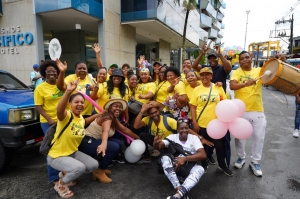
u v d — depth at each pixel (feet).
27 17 34.32
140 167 11.60
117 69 11.84
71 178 8.31
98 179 10.11
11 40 36.24
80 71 11.82
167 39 66.74
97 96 11.71
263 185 9.67
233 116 9.00
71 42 47.19
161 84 13.10
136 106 12.52
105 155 9.72
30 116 10.34
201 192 9.11
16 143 9.64
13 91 13.11
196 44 81.00
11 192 9.00
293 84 9.36
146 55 73.82
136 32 51.96
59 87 9.29
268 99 37.14
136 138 11.62
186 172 8.73
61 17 35.55
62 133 8.33
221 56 12.11
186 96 11.57
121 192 9.12
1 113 9.82
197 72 14.33
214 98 10.03
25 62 35.94
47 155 8.77
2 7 36.01
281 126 19.36
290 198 8.66
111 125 10.42
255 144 10.69
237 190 9.27
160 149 9.66
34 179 10.09
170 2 49.37
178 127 9.53
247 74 10.70
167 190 9.31
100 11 36.91
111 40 40.34
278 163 11.88
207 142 9.84
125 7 42.57
